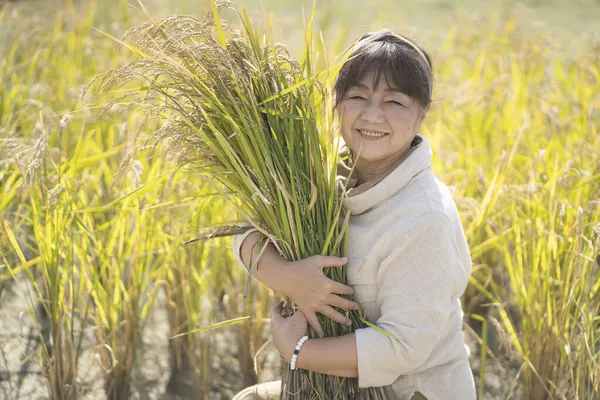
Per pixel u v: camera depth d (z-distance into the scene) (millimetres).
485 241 3914
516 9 6980
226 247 3570
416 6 10352
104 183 4227
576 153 4254
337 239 2500
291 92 2516
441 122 4883
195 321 3641
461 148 4480
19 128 4719
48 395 3500
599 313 3416
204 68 2455
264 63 2521
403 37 2482
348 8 9180
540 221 3480
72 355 3340
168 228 3709
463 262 2549
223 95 2490
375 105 2416
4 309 4137
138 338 3646
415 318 2371
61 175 3533
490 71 5461
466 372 2588
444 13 9883
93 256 3672
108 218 3879
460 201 3760
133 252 3541
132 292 3521
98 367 3723
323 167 2586
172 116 2727
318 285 2441
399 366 2393
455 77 5680
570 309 3314
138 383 3678
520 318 4184
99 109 4387
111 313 3475
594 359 3047
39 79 5496
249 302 3643
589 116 4684
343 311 2535
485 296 4215
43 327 4004
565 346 3189
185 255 3732
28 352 3787
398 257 2398
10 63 5332
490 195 3637
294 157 2533
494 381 3711
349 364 2404
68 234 3441
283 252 2553
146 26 2500
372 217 2490
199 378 3666
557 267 3326
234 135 2514
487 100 4980
